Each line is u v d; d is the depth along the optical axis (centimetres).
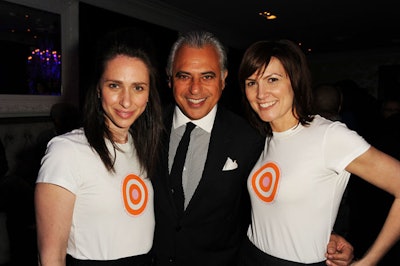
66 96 424
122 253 119
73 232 114
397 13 561
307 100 136
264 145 155
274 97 134
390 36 757
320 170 127
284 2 507
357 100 421
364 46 889
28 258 220
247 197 184
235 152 163
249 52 137
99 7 455
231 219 166
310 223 129
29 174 388
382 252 125
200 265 159
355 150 121
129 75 112
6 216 220
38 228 107
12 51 366
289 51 134
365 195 277
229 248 167
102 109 122
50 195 106
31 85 387
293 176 130
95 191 114
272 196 134
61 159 109
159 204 156
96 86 119
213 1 509
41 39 391
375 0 491
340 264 131
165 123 176
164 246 158
